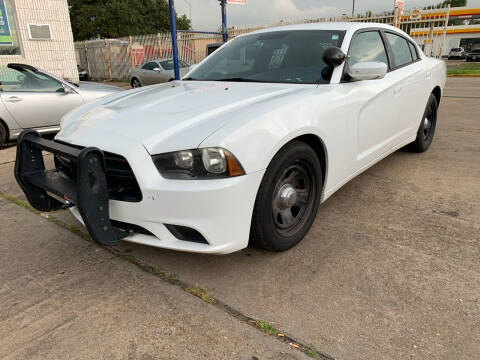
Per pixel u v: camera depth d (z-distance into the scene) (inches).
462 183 151.2
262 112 90.1
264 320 79.6
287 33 138.7
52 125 245.9
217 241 84.9
